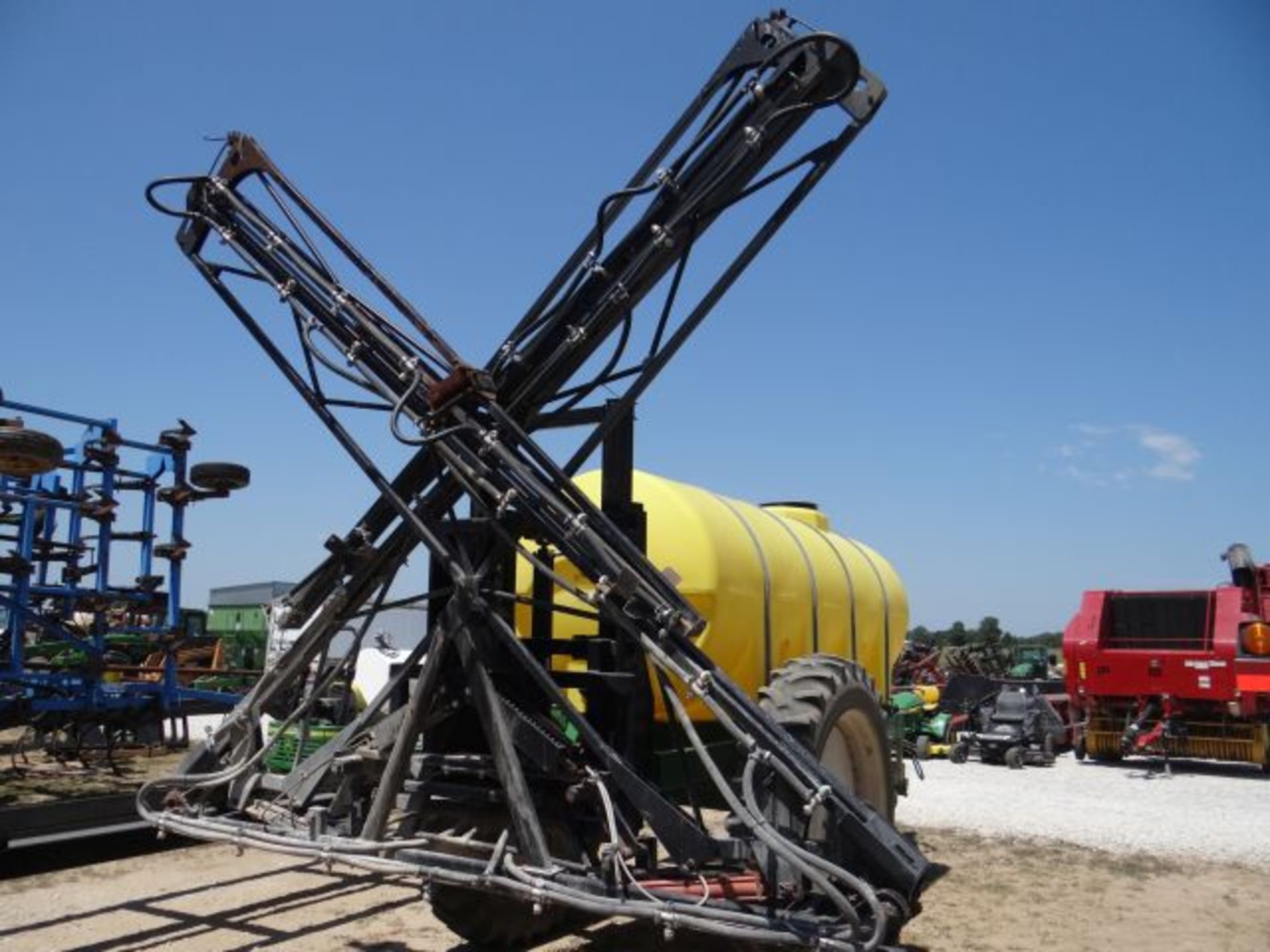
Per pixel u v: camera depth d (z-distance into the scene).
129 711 10.88
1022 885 7.41
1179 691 14.10
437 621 4.98
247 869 7.38
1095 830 9.39
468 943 5.71
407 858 4.25
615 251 4.66
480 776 4.95
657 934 6.01
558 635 6.15
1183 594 14.99
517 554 5.64
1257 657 13.59
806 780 4.00
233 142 5.21
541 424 5.07
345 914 6.25
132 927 5.96
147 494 11.59
